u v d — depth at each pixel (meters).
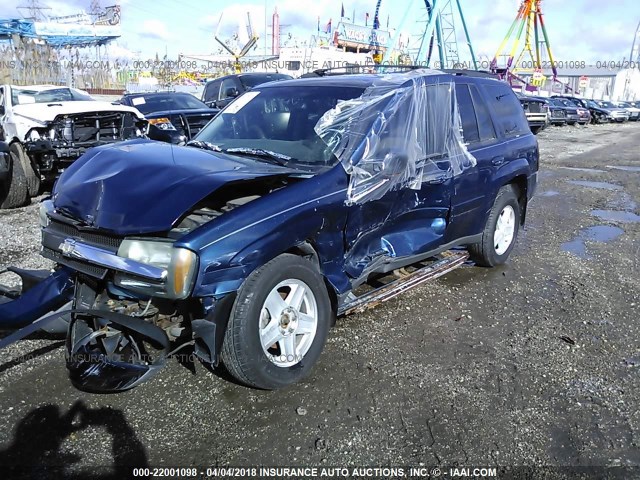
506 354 3.94
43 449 2.86
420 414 3.21
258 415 3.17
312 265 3.53
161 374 3.57
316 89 4.48
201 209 3.31
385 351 3.93
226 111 4.81
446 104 4.74
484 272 5.68
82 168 3.67
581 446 2.97
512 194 5.70
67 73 26.59
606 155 16.89
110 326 3.26
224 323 3.08
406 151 4.09
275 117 4.40
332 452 2.88
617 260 6.18
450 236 4.91
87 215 3.23
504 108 5.70
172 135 5.55
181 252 2.92
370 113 4.01
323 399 3.33
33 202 8.66
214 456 2.84
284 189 3.43
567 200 9.73
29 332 2.99
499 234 5.67
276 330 3.31
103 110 8.93
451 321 4.46
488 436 3.03
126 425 3.07
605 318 4.60
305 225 3.39
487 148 5.18
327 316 3.63
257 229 3.14
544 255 6.32
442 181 4.51
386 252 4.23
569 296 5.06
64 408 3.21
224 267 3.01
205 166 3.50
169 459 2.81
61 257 3.39
